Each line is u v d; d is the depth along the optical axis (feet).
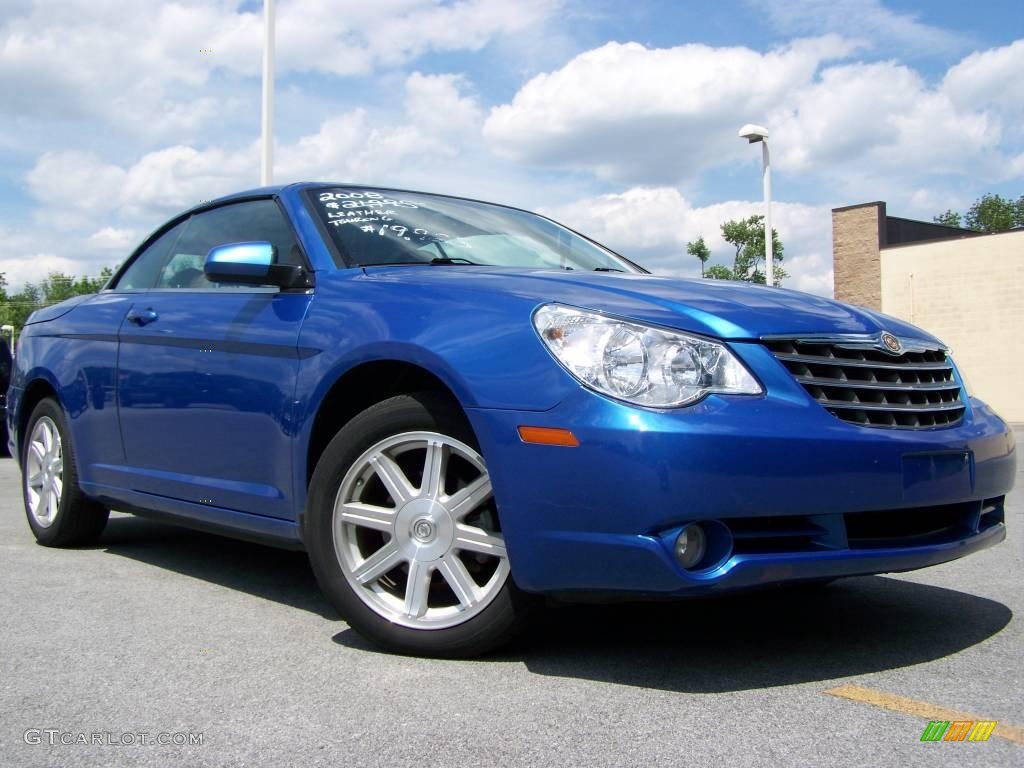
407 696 8.14
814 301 9.87
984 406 10.63
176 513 12.32
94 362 13.89
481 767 6.72
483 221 13.32
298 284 10.95
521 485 8.31
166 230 14.66
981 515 10.20
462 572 9.05
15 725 7.52
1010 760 6.81
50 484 15.06
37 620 10.59
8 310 238.48
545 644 9.67
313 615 10.87
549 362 8.36
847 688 8.34
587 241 14.55
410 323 9.33
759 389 8.32
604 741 7.16
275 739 7.23
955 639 9.94
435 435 9.13
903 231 84.23
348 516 9.65
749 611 11.09
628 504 7.86
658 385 8.05
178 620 10.62
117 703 8.00
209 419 11.56
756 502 7.94
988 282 75.36
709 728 7.41
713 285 9.98
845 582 12.73
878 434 8.59
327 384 9.94
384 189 13.21
